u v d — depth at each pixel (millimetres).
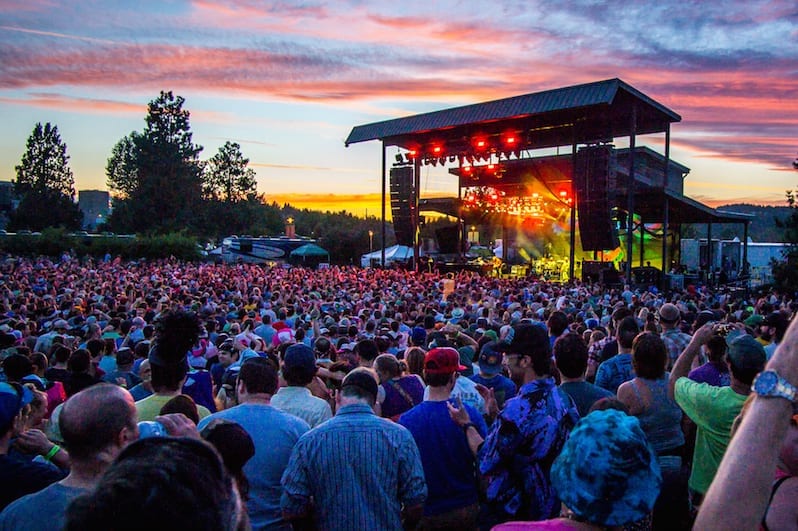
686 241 42094
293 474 2855
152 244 54000
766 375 1170
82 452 2111
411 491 2926
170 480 891
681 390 3219
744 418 1204
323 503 2818
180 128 80000
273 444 3109
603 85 27453
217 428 2461
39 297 16812
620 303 14359
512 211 41844
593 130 33188
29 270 29797
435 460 3295
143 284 21969
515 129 33000
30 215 79812
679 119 31047
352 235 58500
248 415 3166
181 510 867
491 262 38969
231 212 83312
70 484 2119
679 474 3664
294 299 16406
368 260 47750
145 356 6680
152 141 79062
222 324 11438
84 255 52875
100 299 16391
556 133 34781
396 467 2891
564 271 38906
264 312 11391
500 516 2887
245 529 1187
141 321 9688
